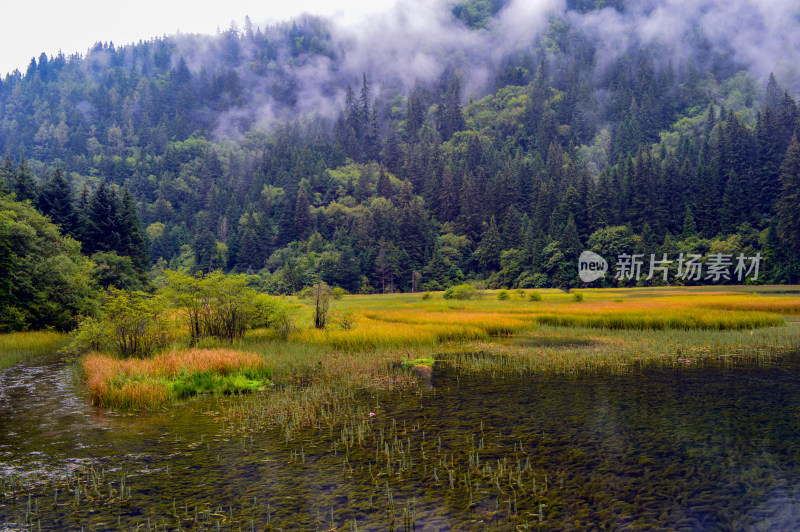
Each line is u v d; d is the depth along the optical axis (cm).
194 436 1020
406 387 1489
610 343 2433
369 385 1523
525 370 1752
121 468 834
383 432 1030
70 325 3459
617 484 747
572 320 3316
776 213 10769
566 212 11919
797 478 766
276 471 816
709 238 10869
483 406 1241
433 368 1819
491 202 14400
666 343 2345
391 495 714
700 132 19162
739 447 911
